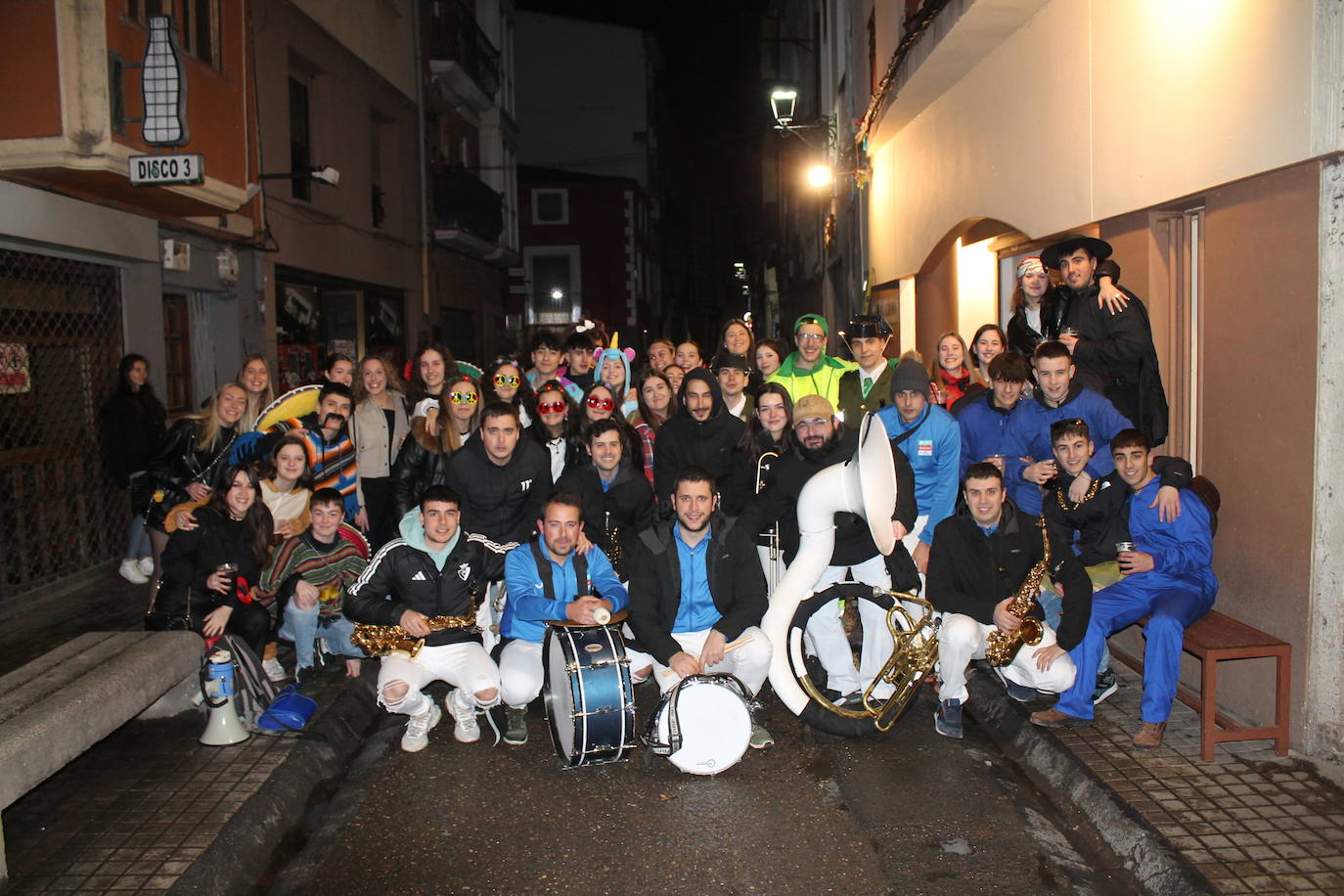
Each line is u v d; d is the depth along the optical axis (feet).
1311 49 13.64
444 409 21.34
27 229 23.81
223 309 34.91
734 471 19.75
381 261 52.31
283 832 14.06
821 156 64.08
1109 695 17.70
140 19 25.64
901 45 31.71
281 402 23.48
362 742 17.72
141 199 27.35
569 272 117.50
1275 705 15.01
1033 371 19.36
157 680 15.19
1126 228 19.54
